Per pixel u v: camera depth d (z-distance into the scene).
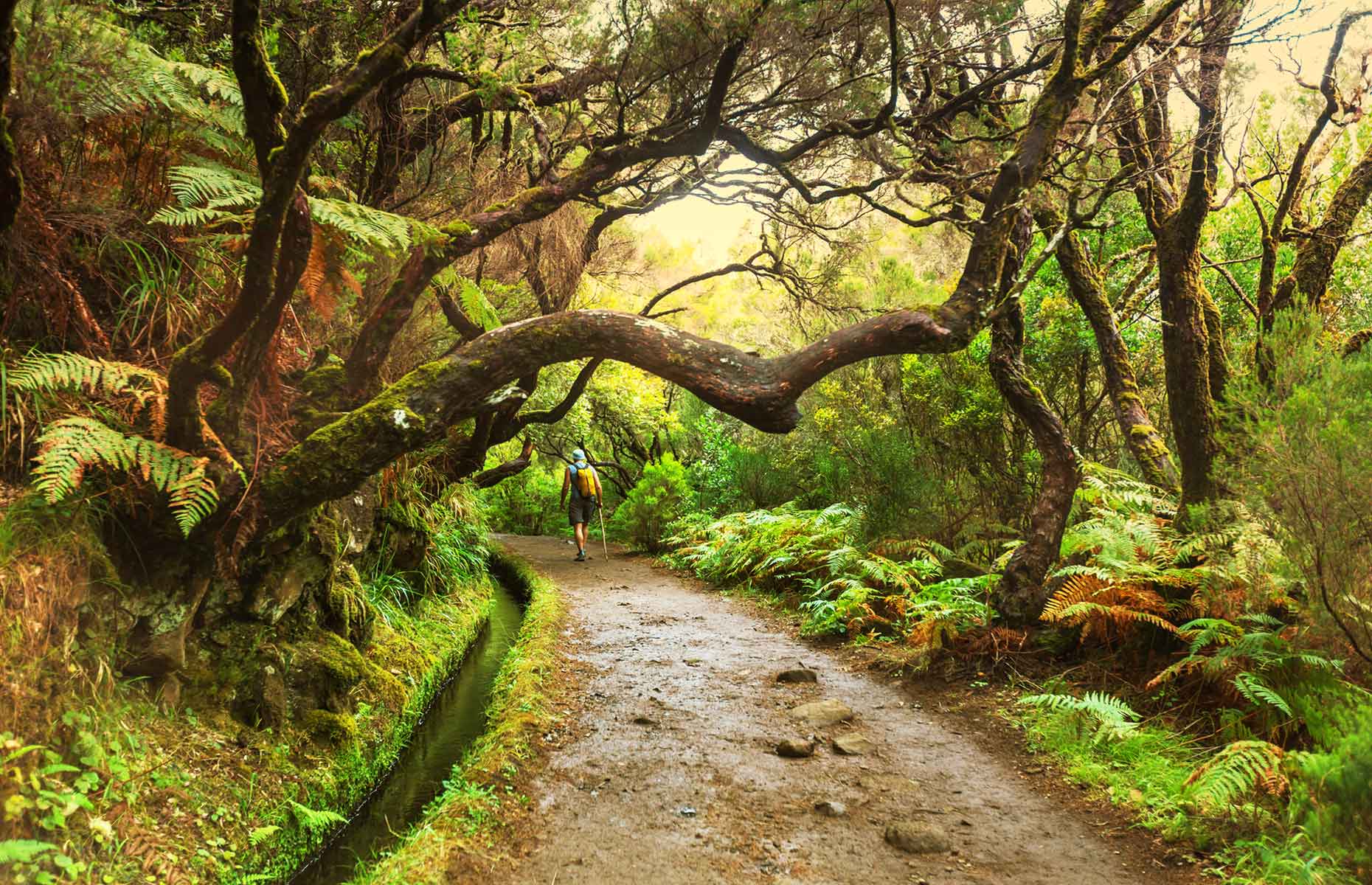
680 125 5.08
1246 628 4.78
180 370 3.07
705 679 6.21
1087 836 3.64
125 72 2.99
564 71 5.25
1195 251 5.94
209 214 3.10
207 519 3.36
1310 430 3.86
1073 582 5.60
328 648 4.67
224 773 3.47
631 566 12.73
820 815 3.84
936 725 5.17
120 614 3.28
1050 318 9.20
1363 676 3.96
